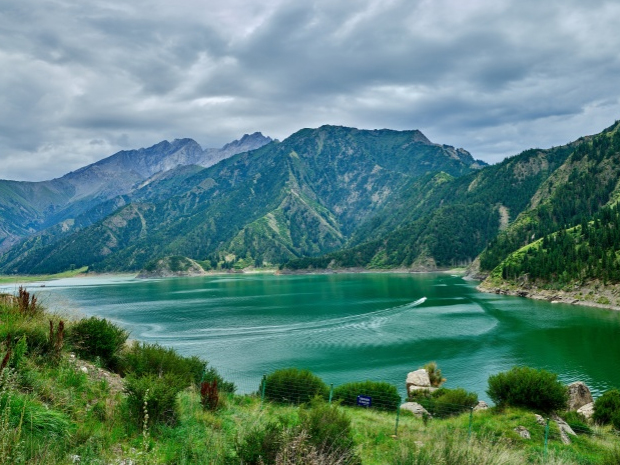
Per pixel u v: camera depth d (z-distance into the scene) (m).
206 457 10.10
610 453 16.62
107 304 140.12
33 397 10.30
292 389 26.94
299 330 89.12
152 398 12.01
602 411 26.67
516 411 23.45
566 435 20.84
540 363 61.19
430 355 67.06
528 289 147.38
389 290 176.38
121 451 9.70
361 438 15.95
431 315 107.12
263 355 67.81
